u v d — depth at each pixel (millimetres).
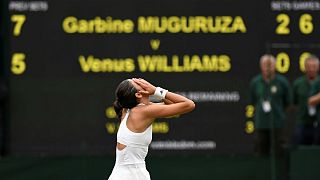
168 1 24922
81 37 24875
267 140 25250
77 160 25078
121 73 24969
